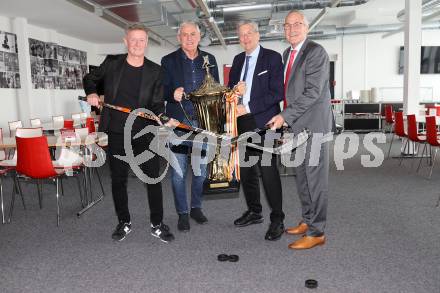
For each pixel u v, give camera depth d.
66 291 2.35
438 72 12.62
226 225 3.51
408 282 2.37
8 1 7.29
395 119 7.00
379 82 13.23
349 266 2.60
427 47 12.55
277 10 7.78
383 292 2.26
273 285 2.37
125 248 3.02
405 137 6.73
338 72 13.33
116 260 2.79
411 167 6.33
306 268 2.59
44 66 10.07
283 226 3.16
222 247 2.99
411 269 2.54
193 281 2.45
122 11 6.88
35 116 9.62
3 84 8.50
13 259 2.85
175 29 8.91
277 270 2.57
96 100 2.88
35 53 9.69
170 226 3.53
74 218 3.88
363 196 4.48
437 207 3.96
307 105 2.65
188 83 3.21
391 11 10.84
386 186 4.98
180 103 3.07
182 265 2.68
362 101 11.88
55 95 10.56
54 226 3.63
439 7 9.81
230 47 13.80
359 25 11.77
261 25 10.19
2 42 8.46
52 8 7.91
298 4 7.66
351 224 3.45
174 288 2.36
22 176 4.15
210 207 4.10
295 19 2.76
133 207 4.21
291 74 2.80
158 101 3.05
